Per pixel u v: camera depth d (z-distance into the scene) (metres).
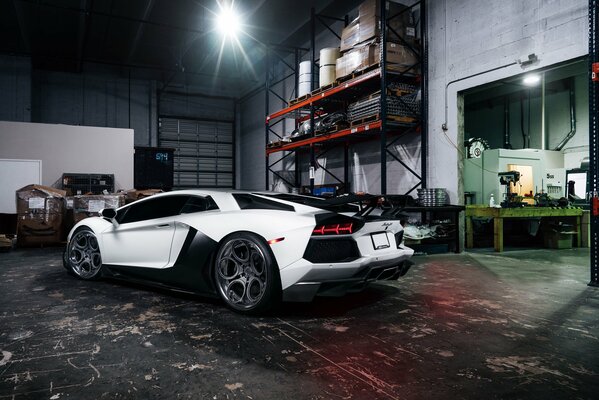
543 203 7.17
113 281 4.00
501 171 7.54
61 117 15.02
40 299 3.25
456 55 6.66
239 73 16.42
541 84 9.83
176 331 2.44
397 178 8.06
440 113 6.95
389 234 3.06
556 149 9.62
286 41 12.42
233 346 2.19
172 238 3.26
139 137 16.00
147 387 1.71
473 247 7.29
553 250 6.84
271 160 14.26
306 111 10.59
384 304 3.13
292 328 2.51
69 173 10.44
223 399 1.61
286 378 1.80
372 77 7.09
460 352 2.12
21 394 1.64
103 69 15.67
